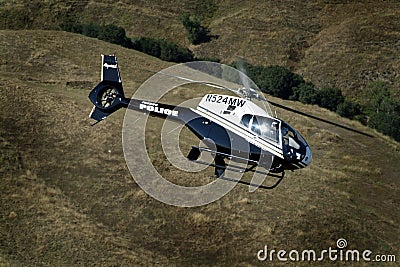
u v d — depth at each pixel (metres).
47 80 52.91
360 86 72.62
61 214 33.28
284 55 79.12
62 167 37.44
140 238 32.72
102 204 34.75
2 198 33.56
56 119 43.00
